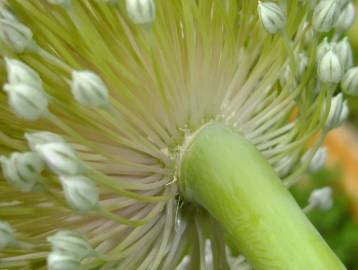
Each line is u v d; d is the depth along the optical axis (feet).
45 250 0.26
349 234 0.79
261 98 0.29
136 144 0.28
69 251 0.24
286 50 0.28
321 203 0.34
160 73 0.27
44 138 0.24
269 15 0.27
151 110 0.28
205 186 0.27
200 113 0.29
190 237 0.29
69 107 0.26
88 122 0.27
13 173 0.24
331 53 0.27
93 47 0.26
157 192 0.29
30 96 0.24
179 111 0.29
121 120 0.26
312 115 0.28
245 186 0.27
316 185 0.83
